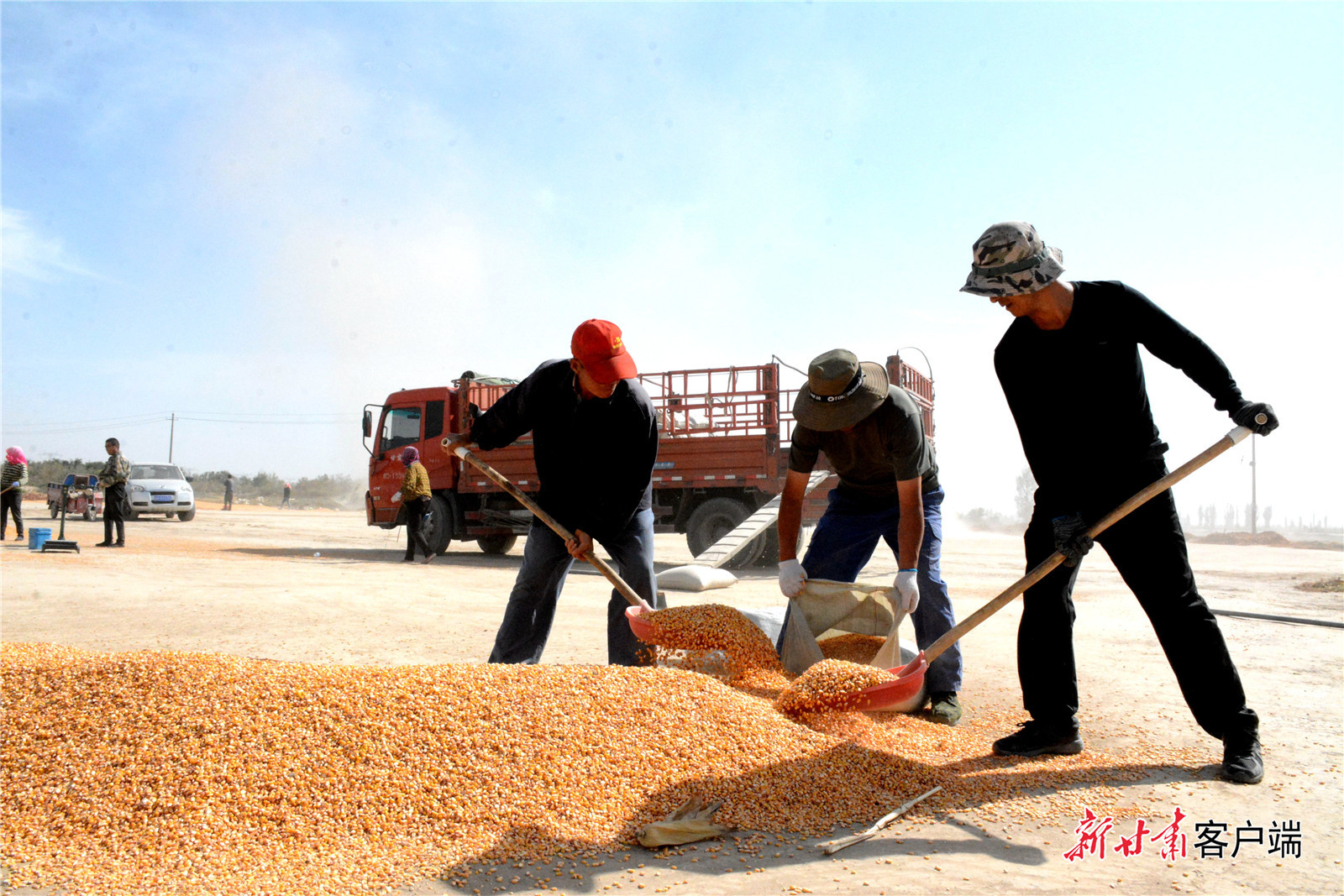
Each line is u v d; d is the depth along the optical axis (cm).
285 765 269
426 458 1516
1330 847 262
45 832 246
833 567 472
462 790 267
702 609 415
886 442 411
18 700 307
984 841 262
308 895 217
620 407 407
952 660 419
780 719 333
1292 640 675
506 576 1167
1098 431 341
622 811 268
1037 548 362
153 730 284
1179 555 338
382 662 541
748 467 1311
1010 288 320
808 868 240
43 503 3506
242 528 2348
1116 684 507
